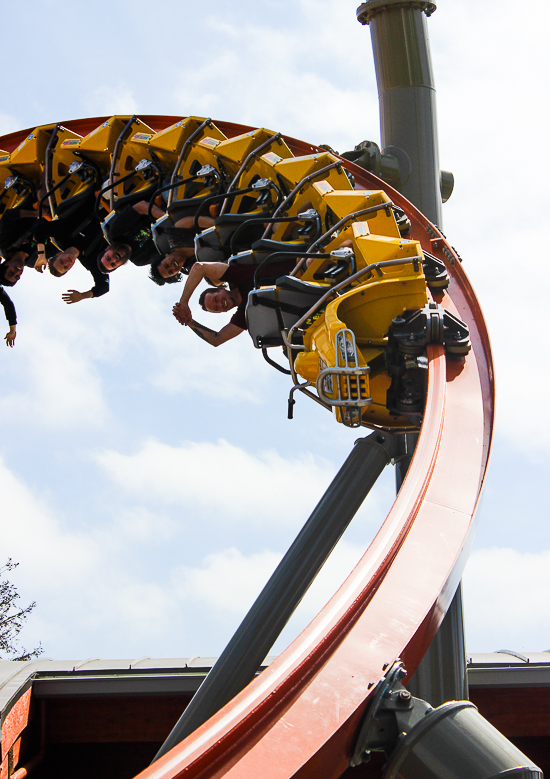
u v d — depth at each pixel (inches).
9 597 988.6
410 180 455.8
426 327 301.7
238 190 375.9
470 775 151.9
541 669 375.2
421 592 196.2
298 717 157.2
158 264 402.9
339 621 178.7
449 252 402.3
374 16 476.7
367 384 287.3
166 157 426.3
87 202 446.6
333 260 329.4
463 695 350.3
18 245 486.6
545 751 382.9
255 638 293.0
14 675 359.6
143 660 401.4
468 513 232.2
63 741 373.7
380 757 379.6
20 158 474.9
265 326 334.0
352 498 326.6
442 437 269.6
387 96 469.1
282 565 312.7
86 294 460.4
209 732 152.9
